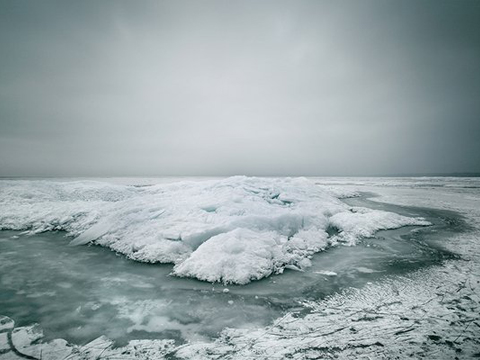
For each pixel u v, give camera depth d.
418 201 22.56
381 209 17.95
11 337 4.33
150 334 4.40
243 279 6.41
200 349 3.96
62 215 12.88
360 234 10.80
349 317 4.80
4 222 12.47
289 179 18.08
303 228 10.45
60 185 21.59
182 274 6.83
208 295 5.80
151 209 11.22
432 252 8.80
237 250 7.38
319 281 6.52
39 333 4.45
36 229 11.82
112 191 21.09
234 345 4.04
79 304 5.44
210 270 6.70
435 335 4.16
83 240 10.06
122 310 5.19
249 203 11.45
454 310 5.00
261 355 3.77
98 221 11.52
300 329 4.45
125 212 11.18
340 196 25.80
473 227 12.55
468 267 7.41
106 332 4.46
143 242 8.80
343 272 7.10
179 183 21.16
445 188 39.94
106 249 9.23
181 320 4.82
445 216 15.41
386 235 10.99
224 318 4.87
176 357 3.78
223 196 12.10
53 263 7.88
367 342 4.01
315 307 5.23
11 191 17.94
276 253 7.87
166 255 8.00
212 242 7.77
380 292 5.85
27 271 7.26
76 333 4.44
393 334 4.21
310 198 15.08
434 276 6.75
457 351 3.76
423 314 4.86
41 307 5.32
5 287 6.27
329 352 3.79
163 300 5.59
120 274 7.02
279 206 12.38
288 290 6.02
